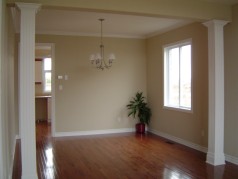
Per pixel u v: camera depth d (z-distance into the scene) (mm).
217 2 4309
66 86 6910
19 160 4746
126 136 6820
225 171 4117
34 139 3473
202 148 5301
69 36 6887
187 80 5887
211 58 4453
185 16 4152
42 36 6691
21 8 3355
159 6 3992
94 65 7109
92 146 5789
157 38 6945
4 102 2787
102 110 7219
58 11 4773
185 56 5934
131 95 7477
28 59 3420
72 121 6977
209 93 4512
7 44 3475
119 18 5359
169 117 6453
